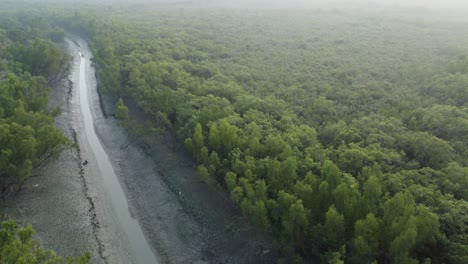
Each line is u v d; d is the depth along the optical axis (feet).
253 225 130.31
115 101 260.42
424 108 187.42
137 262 135.74
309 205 120.06
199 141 160.86
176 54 304.71
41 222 145.79
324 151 150.51
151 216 156.97
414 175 131.54
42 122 172.35
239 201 132.46
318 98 209.36
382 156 141.59
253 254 132.36
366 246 99.81
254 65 279.49
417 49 305.53
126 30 405.80
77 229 145.79
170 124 190.70
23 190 160.04
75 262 104.06
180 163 185.57
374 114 184.24
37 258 99.45
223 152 160.76
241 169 143.13
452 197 117.60
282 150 149.59
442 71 239.30
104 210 159.12
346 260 106.93
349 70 258.16
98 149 207.31
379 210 114.73
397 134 159.33
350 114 192.54
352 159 140.56
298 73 258.16
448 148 143.33
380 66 265.13
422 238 101.55
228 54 313.73
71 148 197.36
